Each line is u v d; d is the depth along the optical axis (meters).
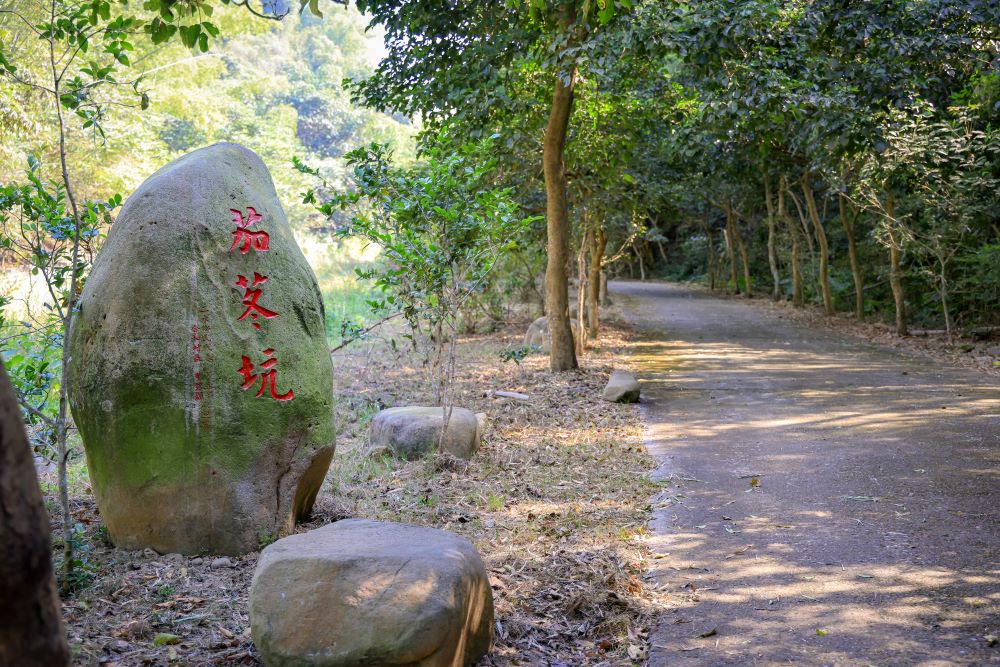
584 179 12.91
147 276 4.52
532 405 9.37
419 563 3.20
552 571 4.47
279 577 3.19
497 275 16.06
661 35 9.09
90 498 5.73
